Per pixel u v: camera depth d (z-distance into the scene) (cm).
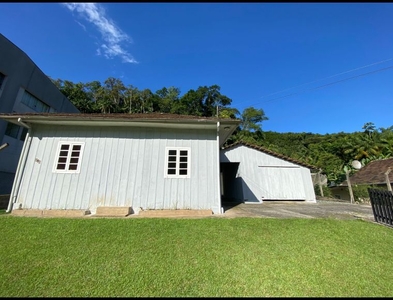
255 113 3959
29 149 702
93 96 4825
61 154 709
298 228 491
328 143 3956
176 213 651
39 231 444
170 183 705
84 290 243
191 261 321
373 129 3997
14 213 621
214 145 755
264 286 257
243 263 317
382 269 306
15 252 340
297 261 326
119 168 709
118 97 4947
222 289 249
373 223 550
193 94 4578
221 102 4619
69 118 675
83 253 342
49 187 674
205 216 636
